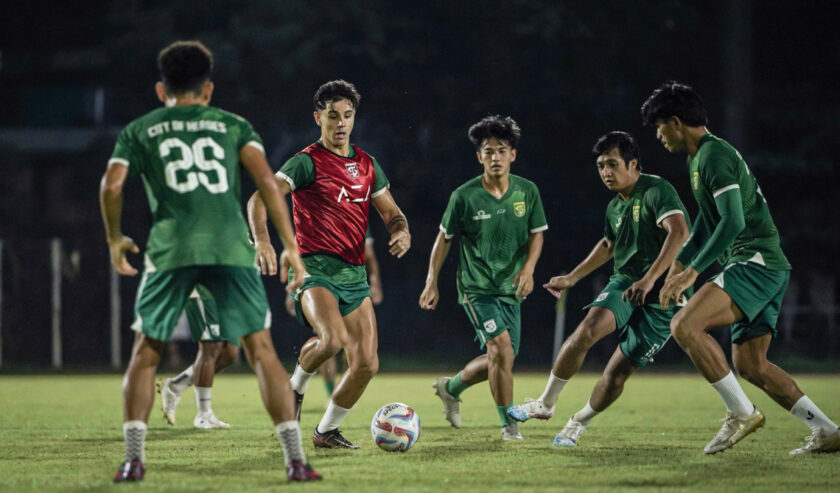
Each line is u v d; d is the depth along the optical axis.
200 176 18.47
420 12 107.06
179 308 18.61
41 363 102.12
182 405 44.47
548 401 27.38
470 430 31.72
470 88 109.12
